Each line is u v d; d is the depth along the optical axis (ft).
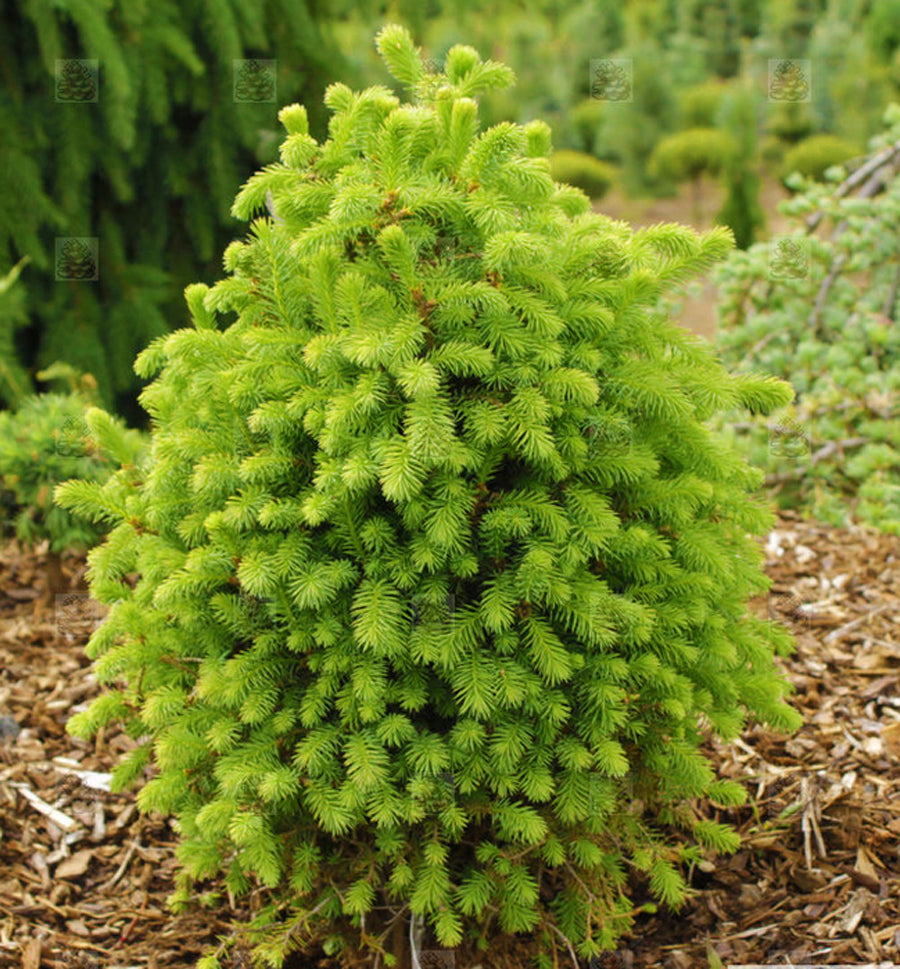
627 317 7.13
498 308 6.46
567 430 6.80
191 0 15.08
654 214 33.14
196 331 7.28
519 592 6.67
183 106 16.14
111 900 8.70
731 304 17.75
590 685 6.94
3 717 10.62
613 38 36.01
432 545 6.65
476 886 7.08
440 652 6.62
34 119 14.56
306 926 7.30
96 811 9.61
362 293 6.65
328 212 7.02
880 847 8.65
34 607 12.81
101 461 12.18
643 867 7.43
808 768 9.61
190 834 7.82
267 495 6.85
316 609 6.89
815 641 11.61
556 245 7.18
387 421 6.59
